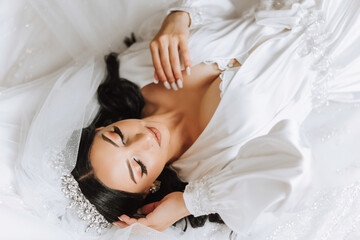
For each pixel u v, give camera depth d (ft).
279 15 4.29
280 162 3.22
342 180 4.00
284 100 4.34
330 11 4.38
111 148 4.13
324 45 4.32
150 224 4.20
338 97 4.54
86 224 4.19
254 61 4.32
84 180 4.08
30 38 5.04
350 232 4.60
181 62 4.47
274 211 3.35
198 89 4.63
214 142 4.46
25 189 4.03
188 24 4.72
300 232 4.32
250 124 4.27
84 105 4.37
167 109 4.83
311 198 3.45
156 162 4.28
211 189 3.76
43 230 4.08
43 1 4.76
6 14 4.79
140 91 4.84
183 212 4.13
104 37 5.39
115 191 4.14
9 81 5.04
